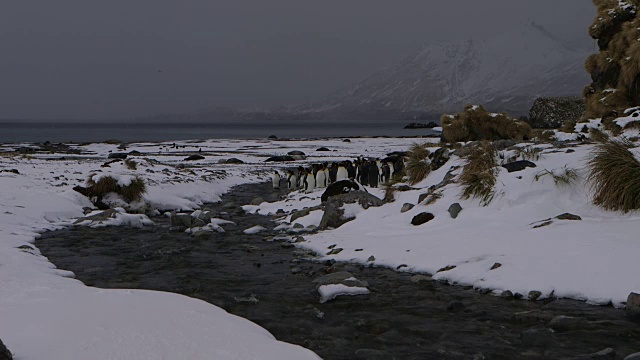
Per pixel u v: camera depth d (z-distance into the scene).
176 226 13.64
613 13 22.95
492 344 5.48
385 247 9.74
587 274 6.85
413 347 5.45
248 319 6.41
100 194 17.11
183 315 5.87
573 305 6.42
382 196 15.34
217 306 6.73
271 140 81.38
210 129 189.12
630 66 20.14
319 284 7.65
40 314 5.59
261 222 14.89
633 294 6.07
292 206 16.97
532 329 5.72
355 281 7.61
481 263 7.98
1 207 13.88
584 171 10.47
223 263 9.66
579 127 18.89
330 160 41.50
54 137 104.38
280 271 9.00
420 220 11.09
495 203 10.72
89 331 5.11
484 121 26.64
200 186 22.41
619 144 10.16
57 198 16.16
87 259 10.05
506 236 8.91
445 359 5.11
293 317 6.50
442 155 15.21
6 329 5.09
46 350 4.57
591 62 23.53
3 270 7.90
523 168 11.25
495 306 6.65
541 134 19.72
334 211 13.00
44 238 12.17
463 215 10.71
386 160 22.55
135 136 114.50
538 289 6.86
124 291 6.95
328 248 10.45
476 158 12.98
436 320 6.27
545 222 9.16
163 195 18.44
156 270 9.16
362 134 125.19
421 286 7.67
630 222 8.34
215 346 4.93
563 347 5.31
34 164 29.64
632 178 9.28
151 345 4.84
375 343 5.58
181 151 54.44
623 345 5.29
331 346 5.51
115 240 12.05
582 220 9.00
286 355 4.83
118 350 4.66
